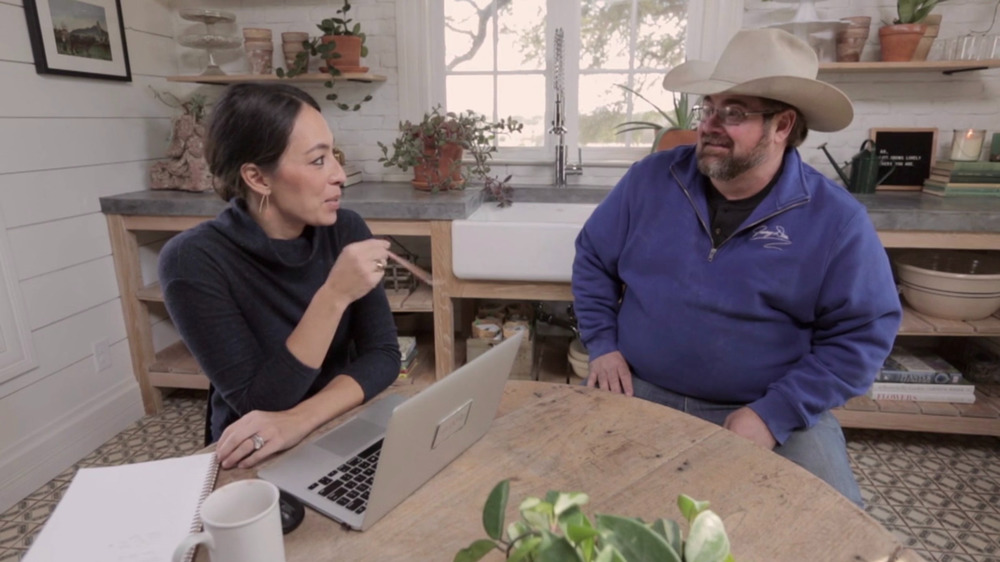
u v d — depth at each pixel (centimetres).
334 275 108
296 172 110
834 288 138
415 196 221
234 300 115
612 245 166
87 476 85
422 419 75
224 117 109
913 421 213
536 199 251
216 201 217
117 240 229
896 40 214
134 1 240
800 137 149
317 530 77
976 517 184
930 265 234
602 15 248
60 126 206
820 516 79
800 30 220
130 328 238
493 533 51
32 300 198
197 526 76
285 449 95
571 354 225
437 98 263
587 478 87
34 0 193
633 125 257
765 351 144
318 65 255
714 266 145
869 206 200
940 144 236
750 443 97
